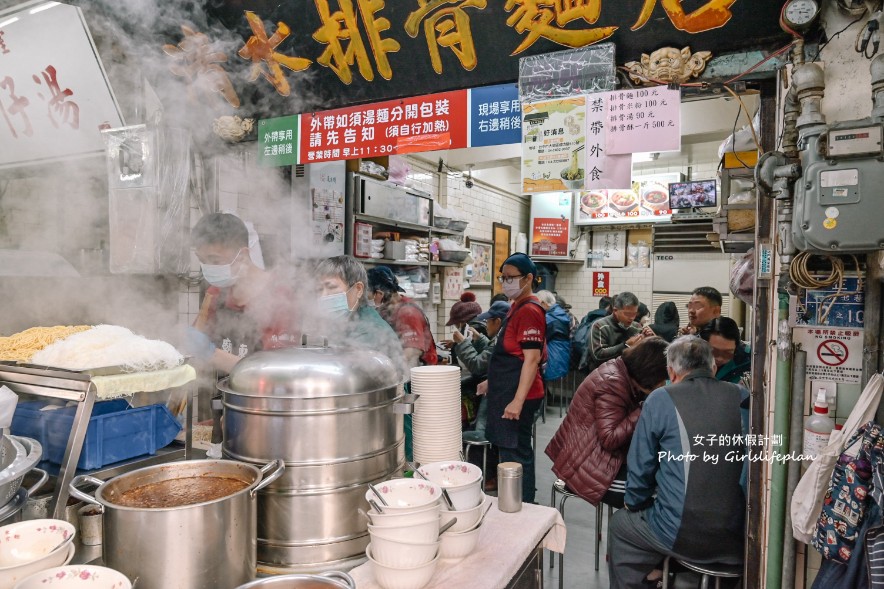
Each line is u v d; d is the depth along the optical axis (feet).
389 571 3.93
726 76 6.91
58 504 4.57
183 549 3.54
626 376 9.18
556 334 15.08
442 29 8.25
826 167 5.47
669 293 26.71
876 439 5.29
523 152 8.04
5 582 3.24
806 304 6.48
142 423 5.59
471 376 14.37
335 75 9.47
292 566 4.36
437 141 8.96
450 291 22.99
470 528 4.63
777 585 6.58
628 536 8.14
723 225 8.56
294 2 8.89
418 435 5.89
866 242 5.38
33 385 5.15
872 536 5.13
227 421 4.73
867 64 5.90
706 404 7.42
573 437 9.47
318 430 4.34
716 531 7.20
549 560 10.78
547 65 7.80
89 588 3.28
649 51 7.40
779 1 6.39
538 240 29.99
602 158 7.57
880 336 6.17
